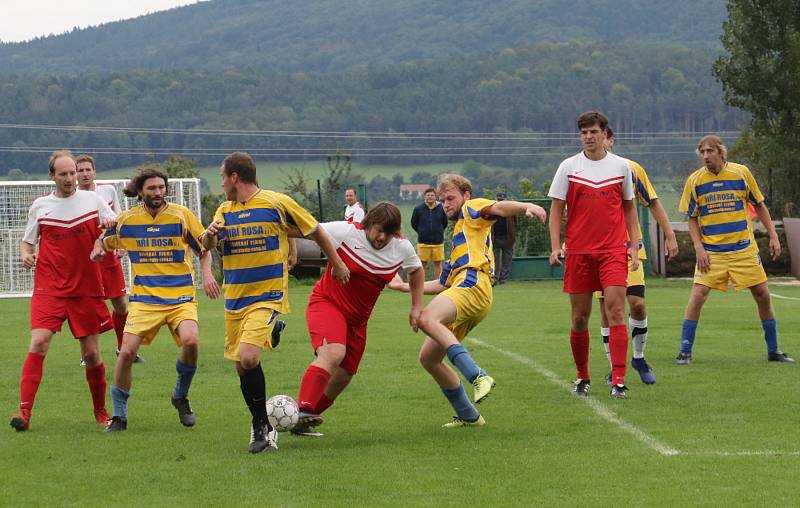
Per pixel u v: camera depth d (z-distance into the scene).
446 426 11.16
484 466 9.35
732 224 15.55
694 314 15.64
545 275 36.72
